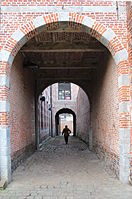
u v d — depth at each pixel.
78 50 9.59
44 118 21.95
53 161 10.80
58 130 37.53
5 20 6.92
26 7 6.97
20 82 9.91
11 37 6.88
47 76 15.40
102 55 10.46
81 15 6.98
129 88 6.81
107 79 9.34
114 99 8.01
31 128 13.27
